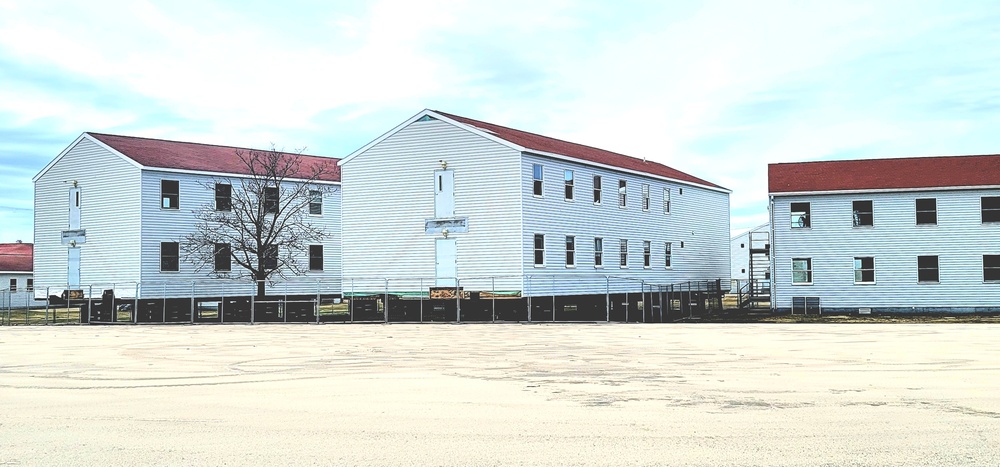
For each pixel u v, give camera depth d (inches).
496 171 1606.8
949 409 520.7
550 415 508.7
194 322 1736.0
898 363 796.0
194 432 463.2
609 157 2054.6
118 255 1909.4
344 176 1742.1
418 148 1679.4
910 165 1937.7
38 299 1913.1
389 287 1690.5
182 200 1940.2
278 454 405.7
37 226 2053.4
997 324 1465.3
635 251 1959.9
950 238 1807.3
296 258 2110.0
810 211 1867.6
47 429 478.6
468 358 877.2
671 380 675.4
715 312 2049.7
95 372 780.0
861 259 1846.7
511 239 1587.1
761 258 3464.6
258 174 2027.6
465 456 398.0
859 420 483.2
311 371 767.7
